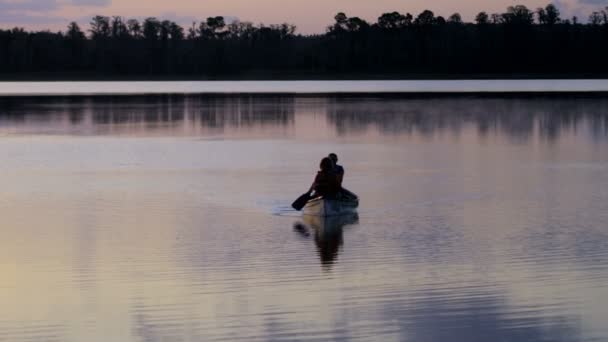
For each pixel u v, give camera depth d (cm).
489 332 1361
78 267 1756
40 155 3928
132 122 6128
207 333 1362
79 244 1975
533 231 2097
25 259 1828
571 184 2906
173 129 5506
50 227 2177
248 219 2284
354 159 3738
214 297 1542
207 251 1898
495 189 2803
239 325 1396
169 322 1413
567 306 1479
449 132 5162
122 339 1340
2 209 2444
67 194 2722
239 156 3888
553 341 1322
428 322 1406
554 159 3684
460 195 2680
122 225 2202
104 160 3719
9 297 1548
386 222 2233
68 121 6188
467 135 4953
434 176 3141
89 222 2244
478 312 1453
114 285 1622
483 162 3594
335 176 2353
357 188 2844
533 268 1728
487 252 1873
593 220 2234
